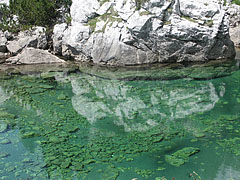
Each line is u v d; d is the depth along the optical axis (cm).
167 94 1233
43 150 827
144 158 790
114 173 725
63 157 793
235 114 1048
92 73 1477
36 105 1124
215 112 1070
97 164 762
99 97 1216
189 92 1246
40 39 1720
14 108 1092
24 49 1645
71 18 1781
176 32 1480
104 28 1577
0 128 945
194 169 741
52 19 1856
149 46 1520
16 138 888
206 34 1500
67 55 1686
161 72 1459
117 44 1528
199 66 1520
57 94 1234
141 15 1464
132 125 990
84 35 1605
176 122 1005
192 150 828
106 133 933
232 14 1967
